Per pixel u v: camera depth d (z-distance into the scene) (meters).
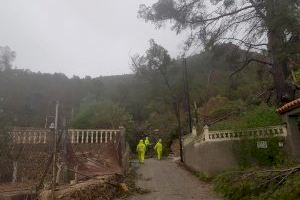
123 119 28.19
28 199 8.15
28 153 11.04
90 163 12.39
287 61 11.51
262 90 22.09
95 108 26.78
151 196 11.17
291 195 7.58
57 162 9.01
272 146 13.34
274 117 14.53
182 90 37.47
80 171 11.35
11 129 11.60
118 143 14.72
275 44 10.81
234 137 14.11
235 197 9.49
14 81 44.47
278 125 13.80
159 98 42.19
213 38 13.16
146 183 13.79
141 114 43.97
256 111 15.98
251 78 19.94
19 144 11.33
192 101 34.81
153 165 20.12
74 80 59.81
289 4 10.16
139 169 18.17
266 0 10.59
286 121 13.62
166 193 11.65
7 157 10.84
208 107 29.36
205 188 12.16
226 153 13.99
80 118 24.38
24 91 40.94
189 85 35.72
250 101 22.73
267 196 8.28
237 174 10.21
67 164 10.78
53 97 41.25
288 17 9.74
